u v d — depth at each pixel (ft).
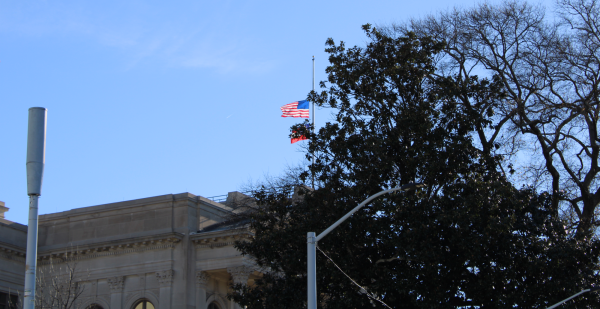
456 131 108.47
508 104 115.24
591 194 114.93
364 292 101.24
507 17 120.16
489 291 99.55
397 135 106.22
